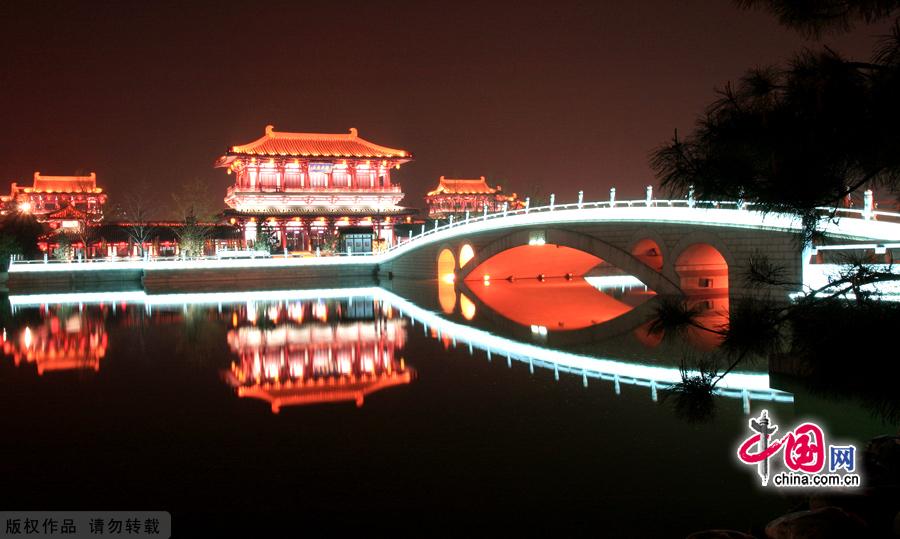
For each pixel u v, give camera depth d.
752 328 8.89
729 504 14.31
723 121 8.39
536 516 14.15
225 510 14.78
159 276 82.69
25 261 87.25
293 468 17.19
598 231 57.62
